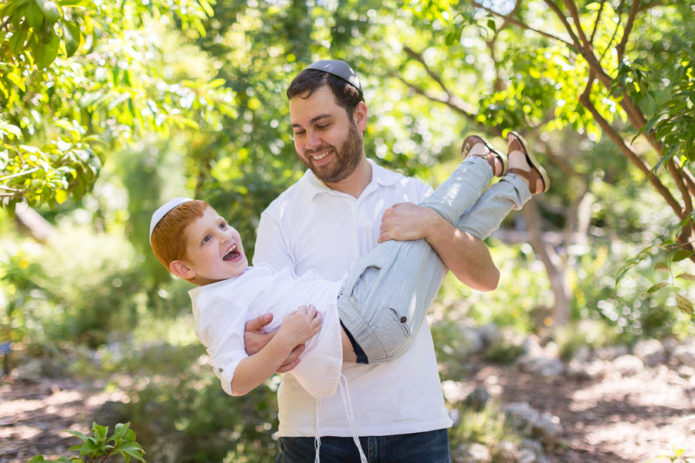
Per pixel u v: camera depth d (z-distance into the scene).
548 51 3.21
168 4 2.94
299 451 1.97
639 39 4.04
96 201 11.21
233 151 5.41
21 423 4.78
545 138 8.29
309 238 2.05
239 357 1.77
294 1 5.15
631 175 8.45
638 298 7.75
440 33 5.41
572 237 9.55
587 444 4.79
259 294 1.90
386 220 1.91
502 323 8.38
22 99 2.50
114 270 8.60
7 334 6.90
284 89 4.97
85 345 7.11
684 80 2.26
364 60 5.61
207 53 5.31
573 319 8.00
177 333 6.82
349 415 1.89
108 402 4.69
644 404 5.54
